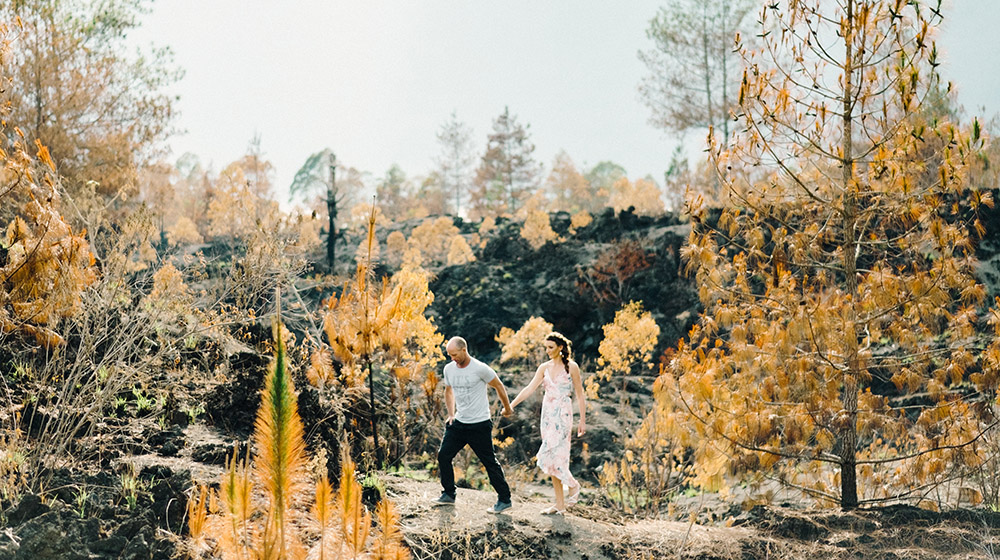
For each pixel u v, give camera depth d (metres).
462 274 32.97
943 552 5.47
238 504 3.25
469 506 5.79
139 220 7.23
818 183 7.29
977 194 6.57
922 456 6.66
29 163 5.05
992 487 7.04
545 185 78.19
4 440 4.66
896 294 6.64
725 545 5.60
